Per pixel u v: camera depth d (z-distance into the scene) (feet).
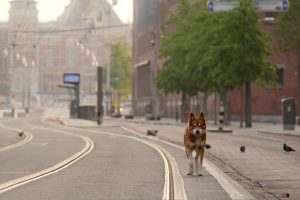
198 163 140.05
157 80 643.45
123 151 217.15
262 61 452.76
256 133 378.53
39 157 188.75
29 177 128.57
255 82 470.39
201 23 519.60
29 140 297.12
